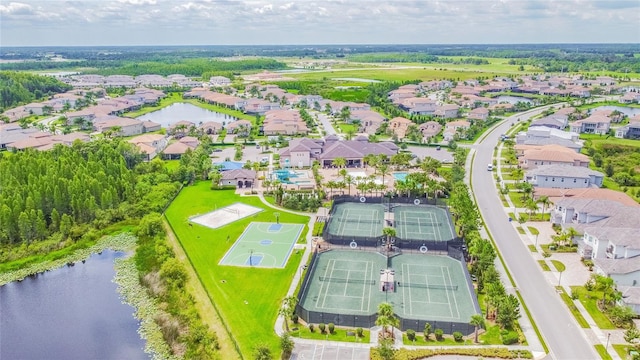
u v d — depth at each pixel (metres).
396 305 101.88
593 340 90.38
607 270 107.94
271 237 138.00
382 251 127.31
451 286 110.00
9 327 100.50
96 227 149.88
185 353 90.69
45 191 149.00
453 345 88.50
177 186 183.62
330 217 151.88
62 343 94.69
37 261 130.75
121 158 197.12
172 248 132.00
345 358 85.25
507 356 85.06
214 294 106.69
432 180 173.50
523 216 153.25
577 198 145.62
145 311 105.50
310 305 101.75
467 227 129.75
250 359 85.25
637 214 131.00
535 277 114.19
